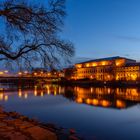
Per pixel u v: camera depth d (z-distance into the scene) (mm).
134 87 103125
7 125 15750
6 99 53531
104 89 93750
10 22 14297
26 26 14555
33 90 92500
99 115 28766
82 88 104562
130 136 17703
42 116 27859
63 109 35062
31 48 15398
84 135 17531
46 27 14836
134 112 31547
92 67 163500
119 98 54281
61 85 143000
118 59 150500
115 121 24453
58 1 14750
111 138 16891
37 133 13508
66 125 21703
